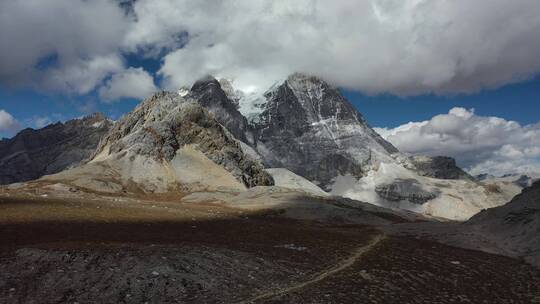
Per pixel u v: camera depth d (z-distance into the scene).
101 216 75.75
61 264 35.59
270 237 68.62
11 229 52.72
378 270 48.16
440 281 45.69
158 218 83.50
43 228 55.72
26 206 78.50
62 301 30.31
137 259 38.34
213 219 93.19
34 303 29.55
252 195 176.12
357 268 48.38
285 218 120.75
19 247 39.25
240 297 34.97
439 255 60.69
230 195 186.75
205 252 45.09
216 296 34.53
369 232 90.19
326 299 36.03
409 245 69.88
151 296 32.91
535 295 41.97
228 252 47.22
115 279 34.22
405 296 39.28
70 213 74.44
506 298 40.88
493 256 61.41
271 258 48.31
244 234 70.12
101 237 52.06
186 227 73.69
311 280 41.81
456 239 76.69
